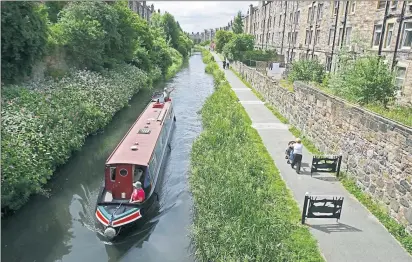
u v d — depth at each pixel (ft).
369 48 69.31
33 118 42.91
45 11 72.84
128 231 32.30
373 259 24.91
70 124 48.47
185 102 89.61
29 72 55.93
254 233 26.40
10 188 33.04
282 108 67.05
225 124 55.01
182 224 34.99
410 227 27.27
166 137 52.26
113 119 68.03
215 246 27.30
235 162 40.86
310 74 78.89
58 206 38.06
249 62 138.62
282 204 32.09
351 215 30.78
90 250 31.12
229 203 31.01
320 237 27.40
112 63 88.17
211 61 187.01
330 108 43.34
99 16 82.43
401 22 59.72
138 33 121.29
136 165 34.45
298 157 39.09
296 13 120.57
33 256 30.50
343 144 39.50
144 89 100.42
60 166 44.14
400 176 28.76
